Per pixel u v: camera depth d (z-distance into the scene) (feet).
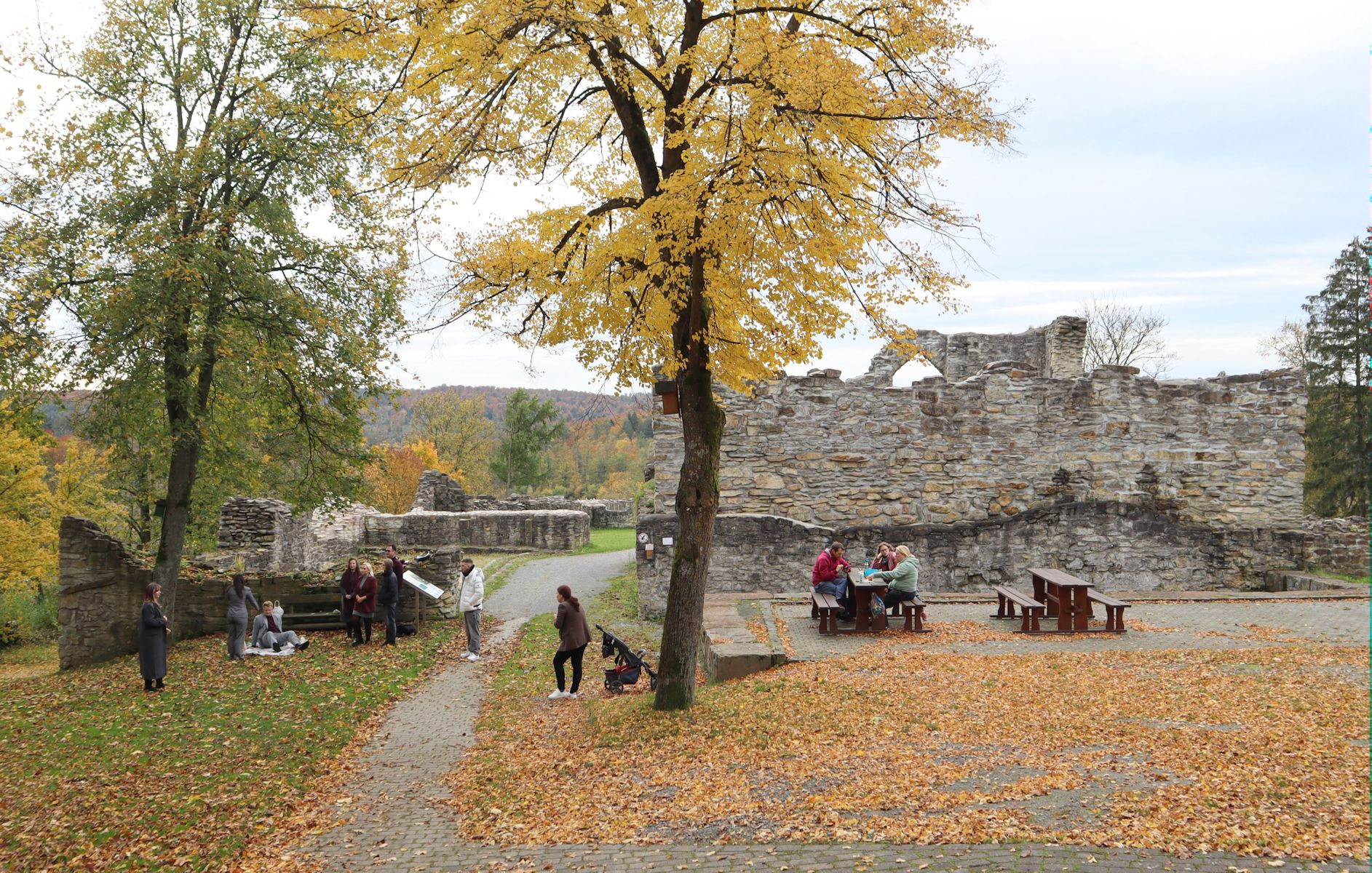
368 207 40.37
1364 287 105.70
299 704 40.45
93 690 45.37
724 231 27.48
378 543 110.01
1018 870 16.30
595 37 28.81
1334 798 18.33
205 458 58.65
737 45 28.50
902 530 62.13
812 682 33.50
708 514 32.63
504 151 32.60
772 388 65.26
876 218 29.48
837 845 18.69
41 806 27.66
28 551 77.05
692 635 32.48
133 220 48.29
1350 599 49.11
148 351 49.08
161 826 25.40
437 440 197.88
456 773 29.86
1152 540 62.69
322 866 21.49
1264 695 28.04
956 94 27.91
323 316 51.85
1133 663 34.22
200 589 58.95
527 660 50.70
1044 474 65.36
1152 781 20.49
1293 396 65.92
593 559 99.45
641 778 25.55
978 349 84.58
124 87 49.55
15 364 44.98
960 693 30.78
